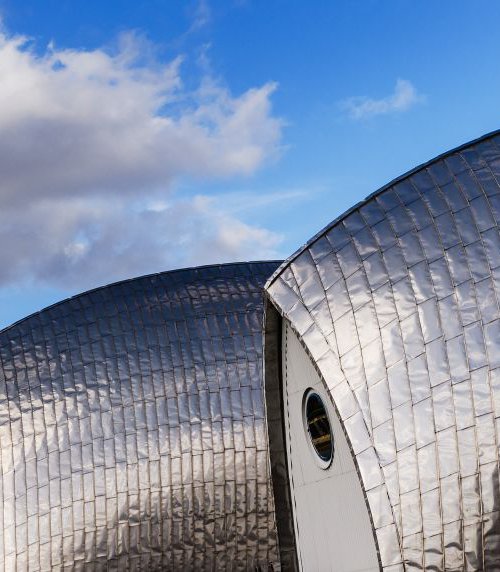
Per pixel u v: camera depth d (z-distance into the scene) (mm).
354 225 18266
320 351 17578
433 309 16922
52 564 28641
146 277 33219
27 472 29094
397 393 16797
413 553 16281
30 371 30422
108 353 30891
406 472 16469
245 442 30500
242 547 30234
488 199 17281
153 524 29609
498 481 16016
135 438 29891
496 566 16062
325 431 18750
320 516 19703
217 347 31422
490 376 16234
